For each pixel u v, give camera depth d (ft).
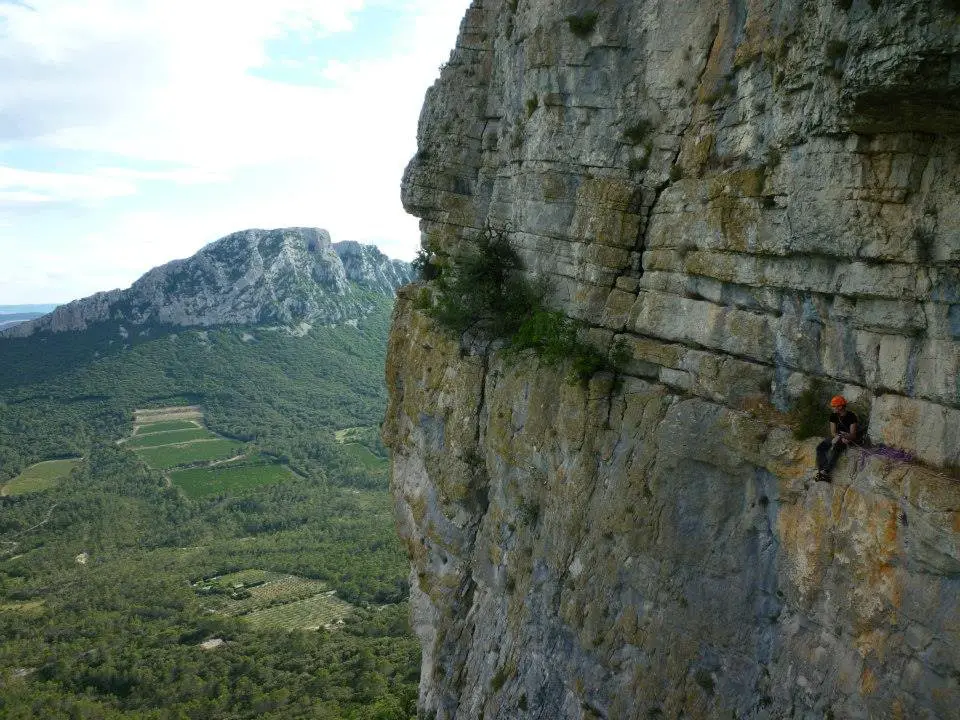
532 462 80.89
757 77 59.11
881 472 47.16
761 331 59.16
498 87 107.45
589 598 71.00
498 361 90.17
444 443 100.32
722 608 58.90
